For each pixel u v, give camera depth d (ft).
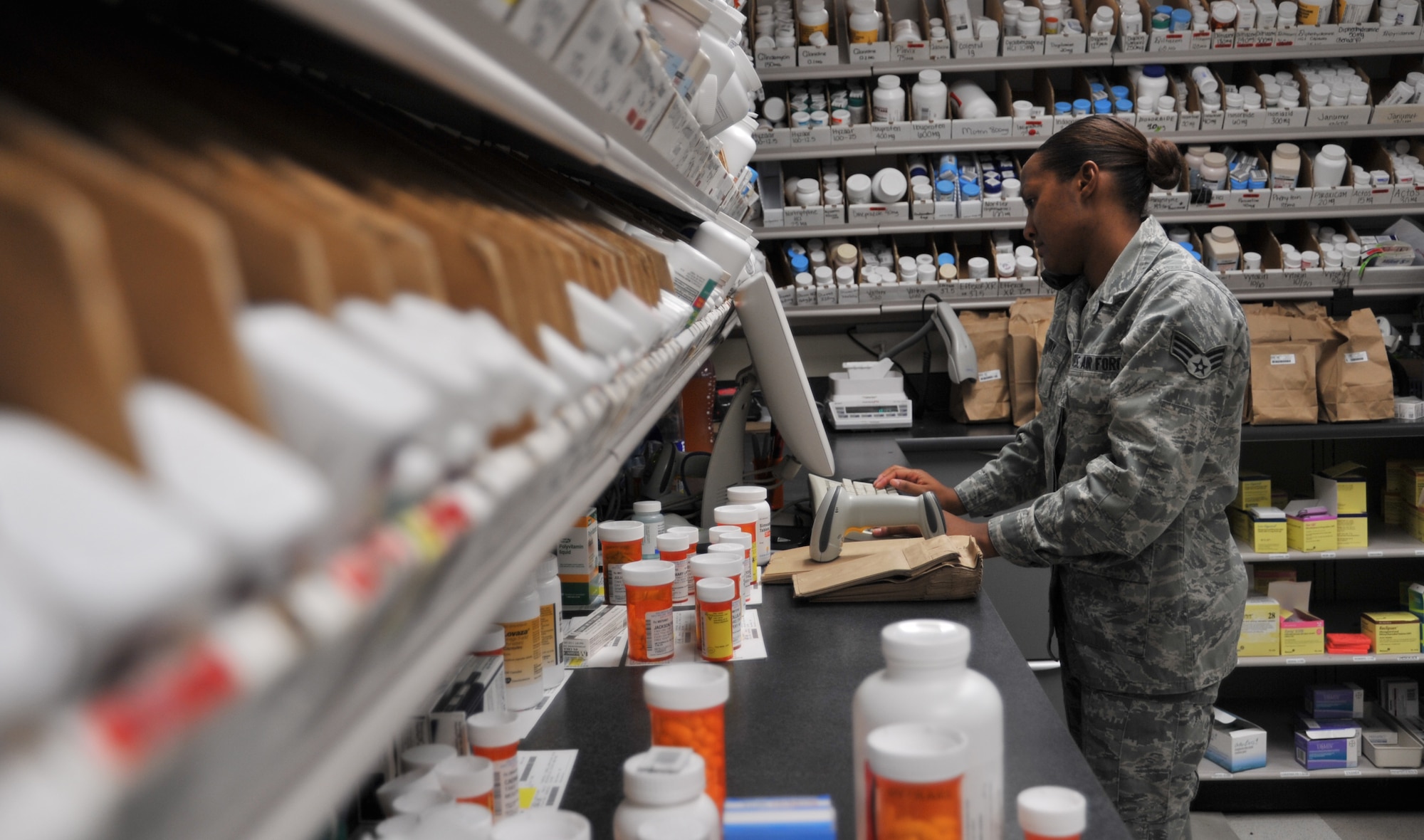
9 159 1.01
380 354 1.28
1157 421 6.33
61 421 0.88
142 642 0.84
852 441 12.81
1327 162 13.37
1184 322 6.33
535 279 2.23
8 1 1.77
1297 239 14.26
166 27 2.37
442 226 1.86
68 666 0.72
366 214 1.62
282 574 1.01
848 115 13.85
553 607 5.31
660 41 4.29
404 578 1.22
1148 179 7.12
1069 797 3.00
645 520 7.39
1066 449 7.33
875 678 3.00
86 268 0.83
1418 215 14.15
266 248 1.24
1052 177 7.19
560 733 4.65
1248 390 12.99
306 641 1.00
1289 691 14.07
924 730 2.71
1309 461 14.24
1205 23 13.37
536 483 1.86
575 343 2.36
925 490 8.24
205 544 0.85
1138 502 6.35
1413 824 12.21
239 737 0.99
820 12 13.78
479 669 4.29
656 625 5.56
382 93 3.75
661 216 7.00
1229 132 13.46
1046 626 12.07
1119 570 6.85
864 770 2.87
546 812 2.90
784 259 14.62
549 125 2.74
